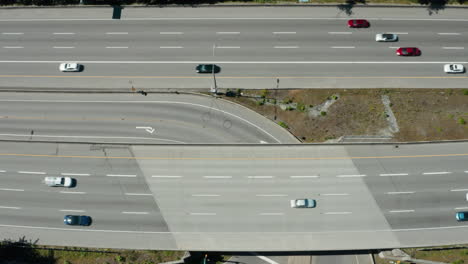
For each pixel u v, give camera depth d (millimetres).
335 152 68750
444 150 68938
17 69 76500
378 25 76188
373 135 70812
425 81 73688
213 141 71750
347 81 73812
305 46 75438
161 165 68938
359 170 68000
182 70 75250
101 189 68250
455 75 74000
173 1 77688
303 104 72938
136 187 68125
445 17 76375
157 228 66188
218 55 75438
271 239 65000
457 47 75188
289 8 77125
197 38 76375
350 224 65625
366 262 67438
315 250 64438
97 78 75562
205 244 65125
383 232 65438
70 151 70312
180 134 72312
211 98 73625
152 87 74688
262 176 67875
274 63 74812
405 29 76000
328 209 66188
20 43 77562
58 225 67125
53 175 69188
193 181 68000
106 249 66250
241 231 65500
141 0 78438
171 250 65500
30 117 73812
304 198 66625
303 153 68750
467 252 65562
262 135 71625
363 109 72312
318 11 76875
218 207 66688
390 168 68125
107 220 66938
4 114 74000
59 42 77375
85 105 74125
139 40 76750
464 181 67500
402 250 65625
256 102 73188
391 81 73688
